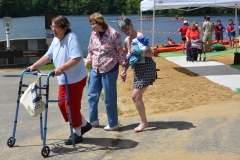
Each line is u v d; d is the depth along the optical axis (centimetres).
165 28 4541
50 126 640
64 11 9400
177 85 946
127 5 9038
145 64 563
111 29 574
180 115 660
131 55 561
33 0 9000
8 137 584
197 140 536
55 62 520
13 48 1584
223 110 667
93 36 586
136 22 5947
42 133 572
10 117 707
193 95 828
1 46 1617
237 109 666
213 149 503
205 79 1023
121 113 715
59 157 496
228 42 2167
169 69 1234
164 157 486
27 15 8925
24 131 614
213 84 945
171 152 500
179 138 547
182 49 1853
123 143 542
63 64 495
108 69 578
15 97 889
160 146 523
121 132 593
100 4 9362
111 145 537
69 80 513
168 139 546
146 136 564
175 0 1190
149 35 3653
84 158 491
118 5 9231
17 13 8656
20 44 1614
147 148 519
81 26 5247
